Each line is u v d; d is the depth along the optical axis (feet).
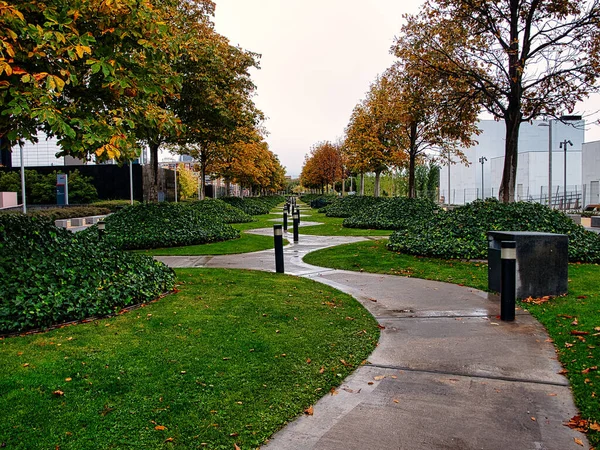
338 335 15.94
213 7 58.03
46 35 15.11
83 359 13.00
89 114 17.93
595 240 32.12
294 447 9.10
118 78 17.92
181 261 35.83
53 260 18.80
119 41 19.08
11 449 8.55
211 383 11.68
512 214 35.22
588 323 16.24
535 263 20.67
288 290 22.91
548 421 9.98
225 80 57.21
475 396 11.30
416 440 9.32
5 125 17.56
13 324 15.20
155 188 53.88
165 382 11.63
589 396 10.86
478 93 41.11
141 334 15.38
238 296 21.22
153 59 20.72
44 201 119.14
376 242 43.42
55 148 146.72
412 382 12.23
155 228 45.42
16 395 10.64
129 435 9.23
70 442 8.89
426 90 44.34
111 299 18.33
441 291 23.24
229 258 37.55
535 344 14.93
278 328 16.34
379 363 13.65
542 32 37.42
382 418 10.28
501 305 17.88
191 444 9.01
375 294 22.97
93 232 43.21
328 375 12.59
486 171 155.53
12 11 14.70
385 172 111.14
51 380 11.51
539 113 41.34
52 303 16.56
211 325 16.47
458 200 169.58
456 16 39.01
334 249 40.68
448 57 39.40
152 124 20.94
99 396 10.80
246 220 85.35
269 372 12.49
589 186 119.96
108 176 127.85
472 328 16.88
